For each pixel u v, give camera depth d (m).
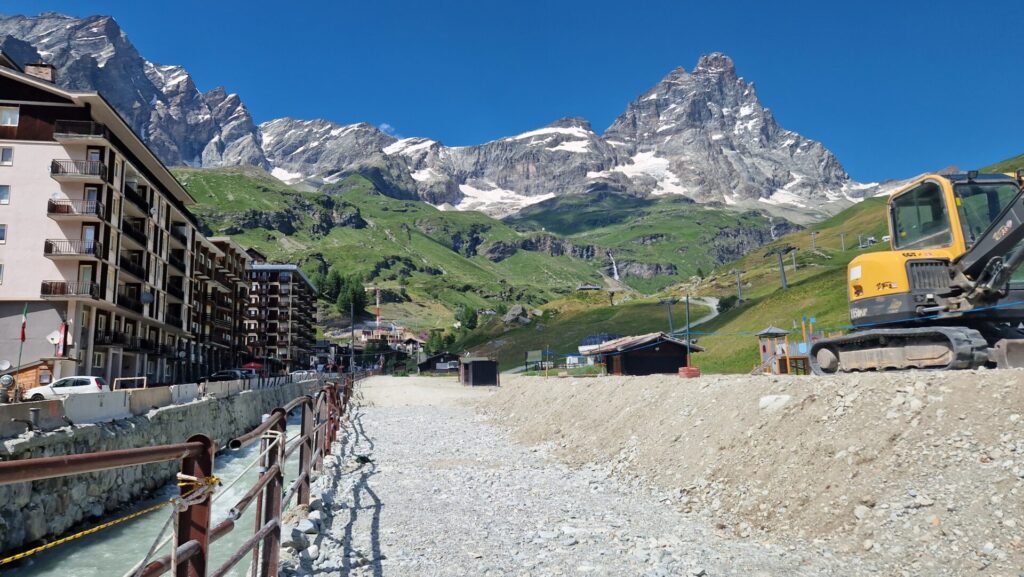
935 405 11.28
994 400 10.66
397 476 18.98
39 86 55.38
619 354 52.75
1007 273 13.19
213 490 4.77
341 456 22.77
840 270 108.31
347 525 12.86
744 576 9.15
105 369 59.38
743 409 15.69
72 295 53.56
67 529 17.09
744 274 199.88
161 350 72.19
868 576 8.77
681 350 52.53
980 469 9.62
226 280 101.62
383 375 162.75
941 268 14.43
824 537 10.30
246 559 11.60
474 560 10.53
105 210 56.16
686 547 10.78
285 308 145.25
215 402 35.69
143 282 65.62
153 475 23.39
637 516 13.38
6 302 53.47
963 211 14.34
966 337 13.34
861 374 13.73
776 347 42.47
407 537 11.98
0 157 54.38
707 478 14.27
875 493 10.41
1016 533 8.35
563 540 11.61
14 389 27.20
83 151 55.66
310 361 168.50
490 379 89.69
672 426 18.27
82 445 19.55
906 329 14.55
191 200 79.44
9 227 53.97
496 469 20.28
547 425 28.58
